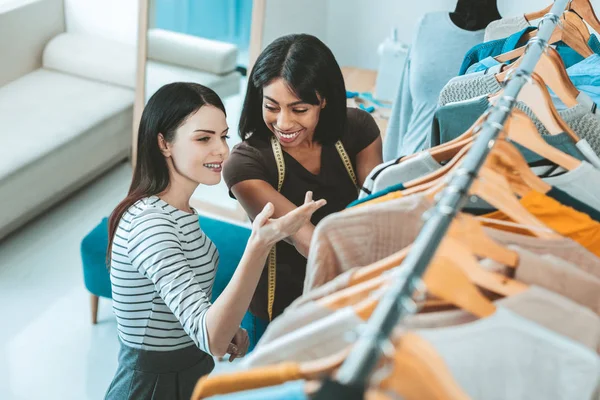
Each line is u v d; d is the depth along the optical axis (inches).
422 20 98.7
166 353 64.9
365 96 137.7
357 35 160.2
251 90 63.7
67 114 149.6
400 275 27.3
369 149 69.4
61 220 143.7
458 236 34.4
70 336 115.1
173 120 60.2
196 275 64.5
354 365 23.7
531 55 45.9
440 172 45.3
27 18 161.8
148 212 61.2
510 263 35.1
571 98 49.6
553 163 47.1
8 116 146.4
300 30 156.0
